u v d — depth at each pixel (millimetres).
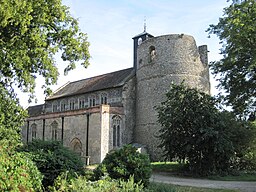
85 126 37812
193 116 26094
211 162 25891
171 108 27344
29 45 18750
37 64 20250
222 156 25391
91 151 36375
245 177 25031
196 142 25453
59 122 41875
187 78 38625
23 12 16594
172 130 26828
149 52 41594
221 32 30719
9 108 18750
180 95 27234
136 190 9789
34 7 18203
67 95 50875
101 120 36062
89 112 37625
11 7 15562
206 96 27219
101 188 9289
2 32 17812
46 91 20719
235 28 26500
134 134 41719
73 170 12758
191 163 26781
